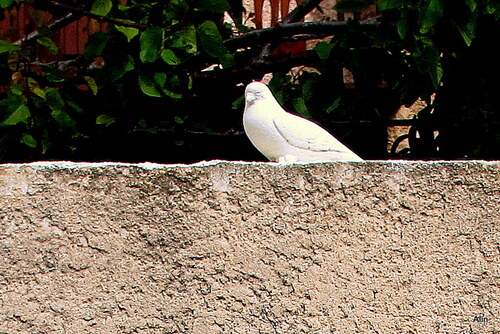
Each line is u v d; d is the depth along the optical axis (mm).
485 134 10594
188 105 10805
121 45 10125
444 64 10492
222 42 9977
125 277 5844
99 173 5914
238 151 11258
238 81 10922
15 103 9844
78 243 5855
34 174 5895
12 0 10133
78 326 5797
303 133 6930
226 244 5883
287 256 5891
